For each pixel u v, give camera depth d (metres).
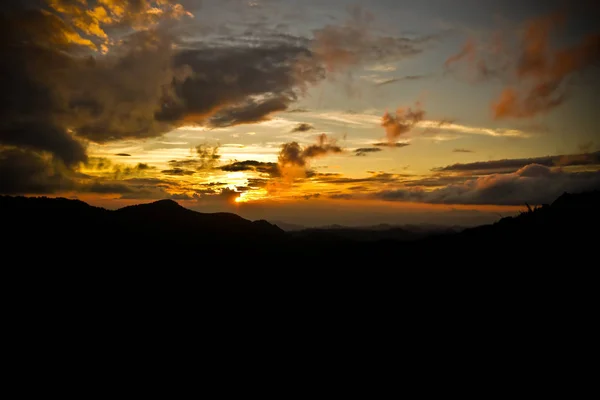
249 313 45.28
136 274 52.34
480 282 36.25
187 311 45.53
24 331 37.03
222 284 53.59
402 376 27.28
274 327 41.38
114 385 31.92
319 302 45.31
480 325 29.75
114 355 36.16
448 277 40.25
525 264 35.75
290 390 30.06
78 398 30.17
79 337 37.88
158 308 45.47
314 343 36.25
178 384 32.16
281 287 52.69
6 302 40.47
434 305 35.75
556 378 21.97
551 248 36.69
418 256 50.81
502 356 25.44
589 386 20.64
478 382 23.92
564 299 28.52
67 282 46.47
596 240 35.16
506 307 30.56
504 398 21.89
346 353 32.94
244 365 34.62
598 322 24.94
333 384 29.06
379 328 35.31
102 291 46.84
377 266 52.16
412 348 30.42
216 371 33.88
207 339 39.56
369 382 28.05
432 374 26.44
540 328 26.48
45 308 41.09
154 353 36.88
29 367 32.78
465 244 48.22
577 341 24.05
